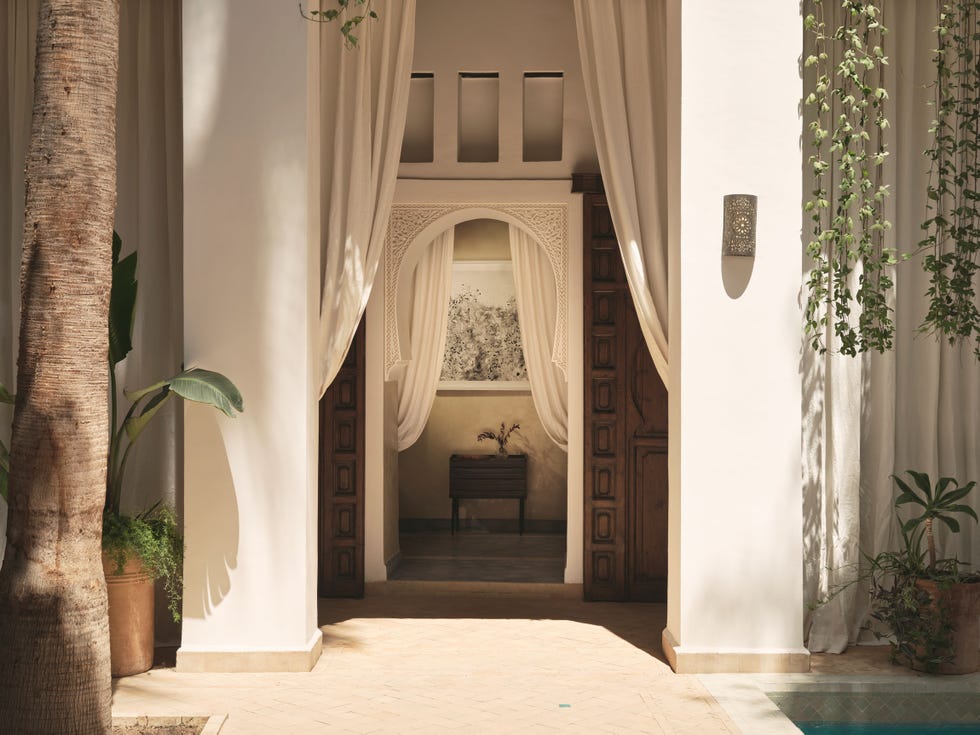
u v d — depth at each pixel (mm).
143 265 5293
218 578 4715
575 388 6684
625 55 5422
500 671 4762
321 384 5082
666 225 5363
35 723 3404
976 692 4484
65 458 3488
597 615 6062
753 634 4723
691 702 4258
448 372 9438
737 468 4738
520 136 6664
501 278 9359
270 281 4738
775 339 4738
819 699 4484
